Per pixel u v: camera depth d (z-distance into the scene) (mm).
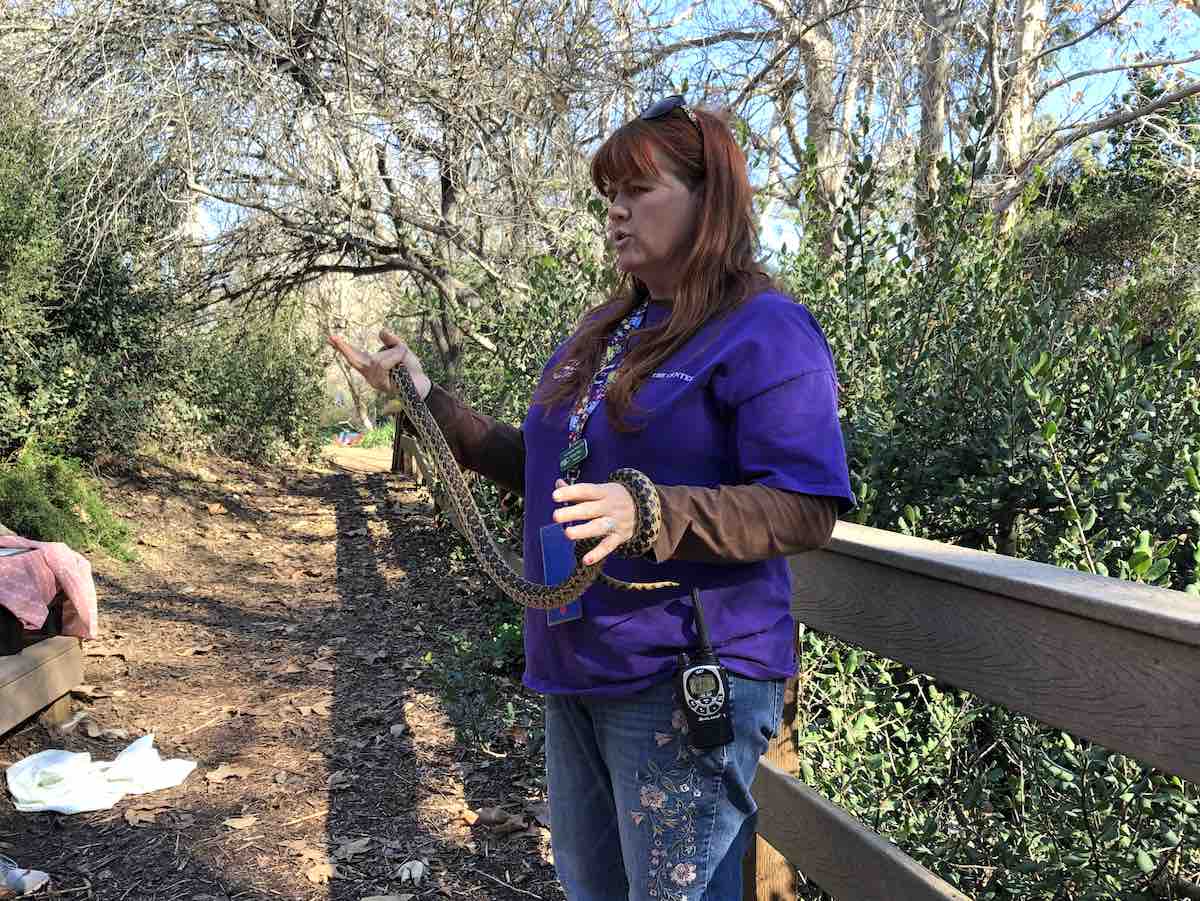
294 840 3943
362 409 31656
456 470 1829
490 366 8172
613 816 1845
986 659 1671
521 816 4094
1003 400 3350
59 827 4039
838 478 1488
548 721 1885
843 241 4070
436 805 4242
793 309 1585
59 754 4590
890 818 2852
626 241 1693
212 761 4770
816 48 10109
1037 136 11234
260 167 10430
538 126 9719
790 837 2326
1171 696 1313
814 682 2910
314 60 9789
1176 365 3287
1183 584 3053
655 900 1672
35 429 10141
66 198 11047
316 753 4855
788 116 10875
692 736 1562
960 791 2904
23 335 10461
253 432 16594
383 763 4711
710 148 1625
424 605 7945
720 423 1573
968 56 10680
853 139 4227
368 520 12406
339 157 10094
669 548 1402
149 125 9852
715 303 1612
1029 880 2562
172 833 3998
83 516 9367
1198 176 12117
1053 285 3830
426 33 9516
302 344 18000
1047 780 2602
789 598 1706
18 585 4848
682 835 1645
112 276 11617
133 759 4633
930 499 3664
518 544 5777
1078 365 3426
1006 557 1755
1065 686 1491
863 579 2043
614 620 1637
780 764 2445
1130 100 9289
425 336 14055
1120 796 2324
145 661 6316
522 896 3518
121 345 12023
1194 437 3170
